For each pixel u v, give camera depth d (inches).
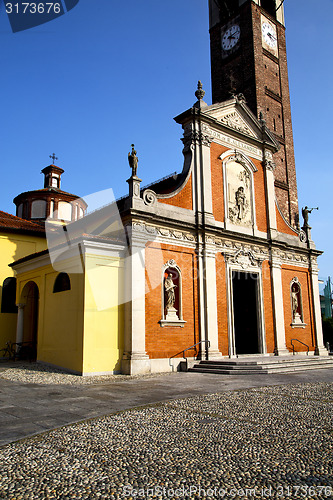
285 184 1375.5
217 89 1443.2
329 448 253.1
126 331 644.7
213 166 855.7
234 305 948.6
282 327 927.7
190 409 369.1
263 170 984.3
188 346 729.0
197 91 854.5
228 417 338.0
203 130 844.0
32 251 947.3
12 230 917.8
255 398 426.9
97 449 249.3
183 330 725.9
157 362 673.0
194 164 818.8
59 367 652.7
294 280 1005.2
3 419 327.0
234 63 1402.6
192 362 719.7
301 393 462.0
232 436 280.4
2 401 402.6
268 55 1402.6
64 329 651.5
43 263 722.2
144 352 647.1
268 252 943.7
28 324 842.8
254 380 579.2
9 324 881.5
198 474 207.9
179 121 860.0
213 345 758.5
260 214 948.6
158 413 351.6
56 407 374.6
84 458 232.4
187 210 780.6
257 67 1331.2
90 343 603.5
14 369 650.8
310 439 273.3
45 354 699.4
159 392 461.4
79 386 502.6
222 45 1456.7
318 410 367.9
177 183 805.9
